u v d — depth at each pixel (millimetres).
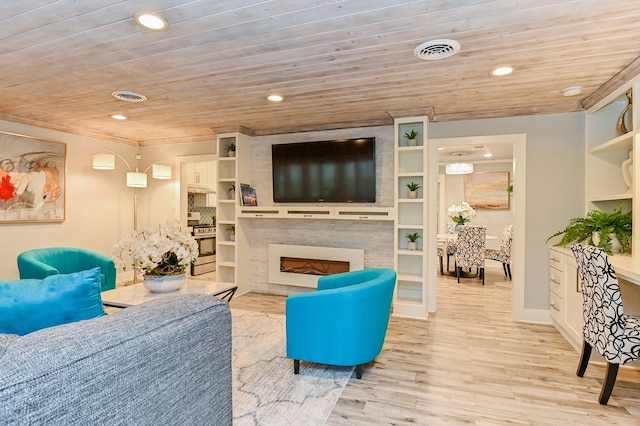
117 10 1779
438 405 2082
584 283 2371
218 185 4711
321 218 4145
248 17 1858
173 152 5324
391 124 4160
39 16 1835
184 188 5387
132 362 858
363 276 2816
